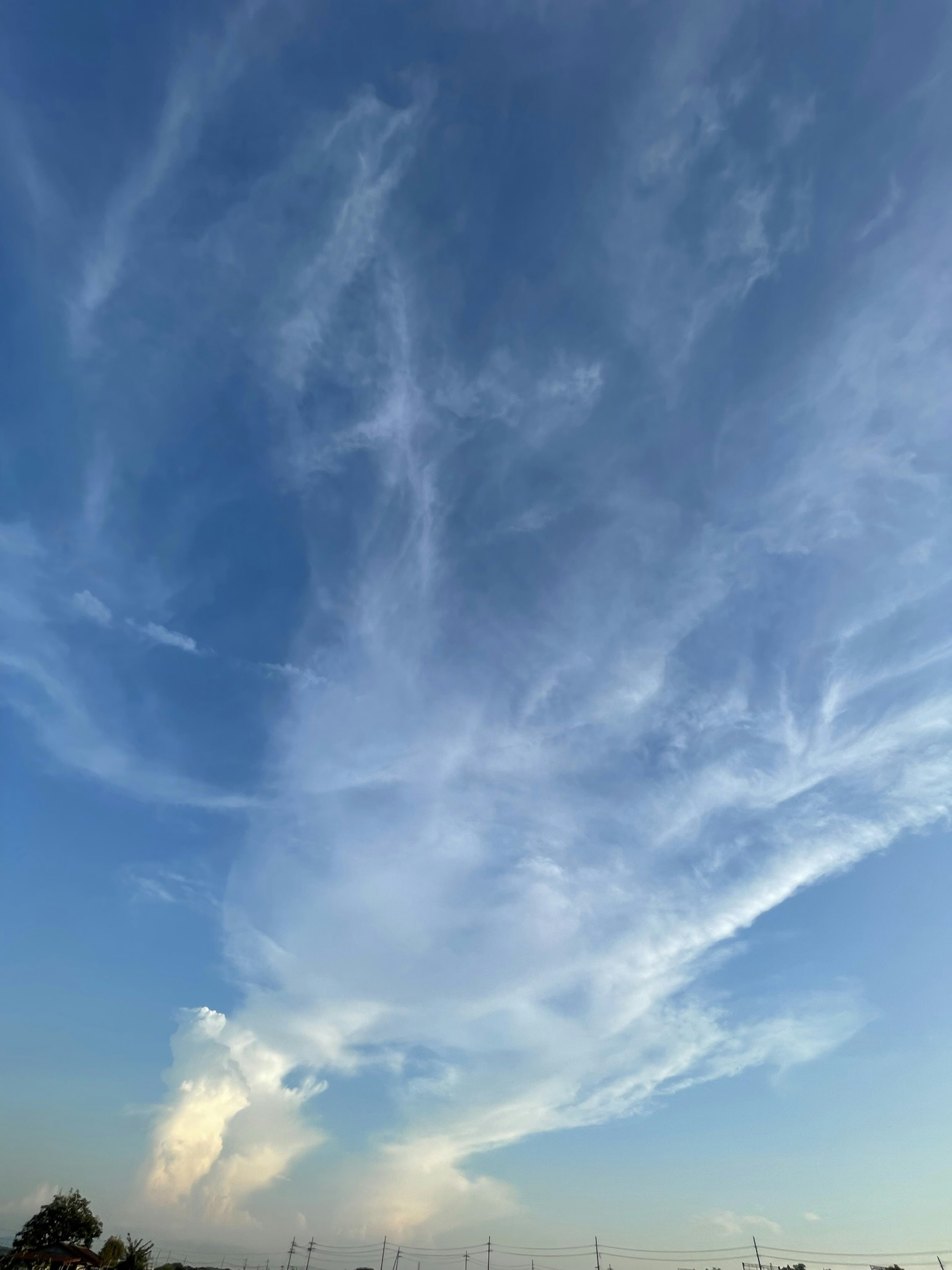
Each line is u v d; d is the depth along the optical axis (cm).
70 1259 8000
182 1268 10644
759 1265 13162
